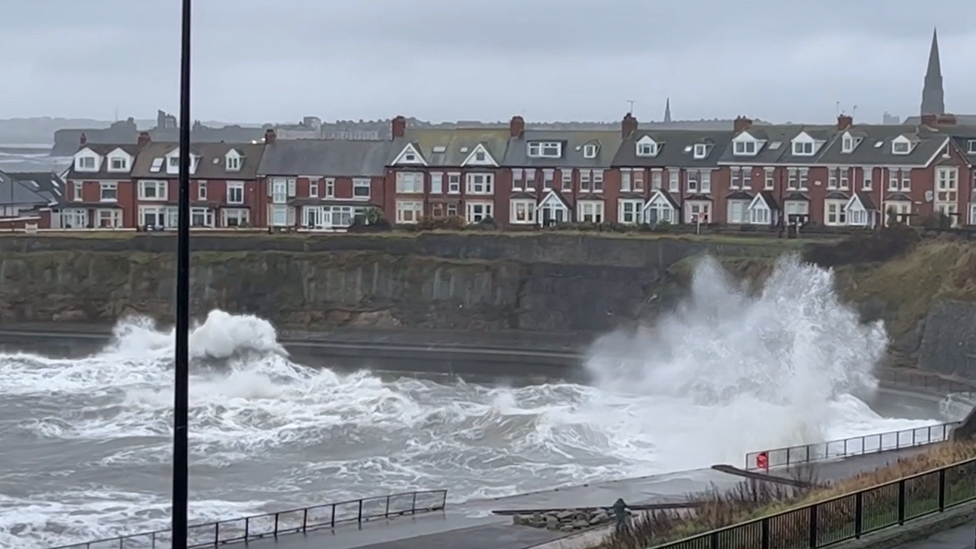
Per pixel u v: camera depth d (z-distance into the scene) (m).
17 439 50.47
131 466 45.72
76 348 76.44
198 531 35.09
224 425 53.50
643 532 26.11
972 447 32.25
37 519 37.91
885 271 75.06
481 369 70.44
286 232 94.50
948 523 22.97
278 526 35.56
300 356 73.31
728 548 20.80
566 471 45.56
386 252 87.44
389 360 72.44
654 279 82.06
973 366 63.88
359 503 36.16
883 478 28.25
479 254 86.69
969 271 69.38
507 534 32.97
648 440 50.78
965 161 94.94
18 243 88.56
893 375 65.19
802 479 36.28
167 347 76.75
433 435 51.62
